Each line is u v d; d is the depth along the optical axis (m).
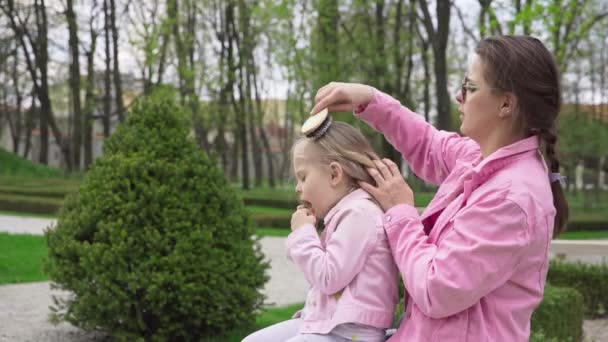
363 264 1.94
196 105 29.16
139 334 4.92
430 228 2.04
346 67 21.95
